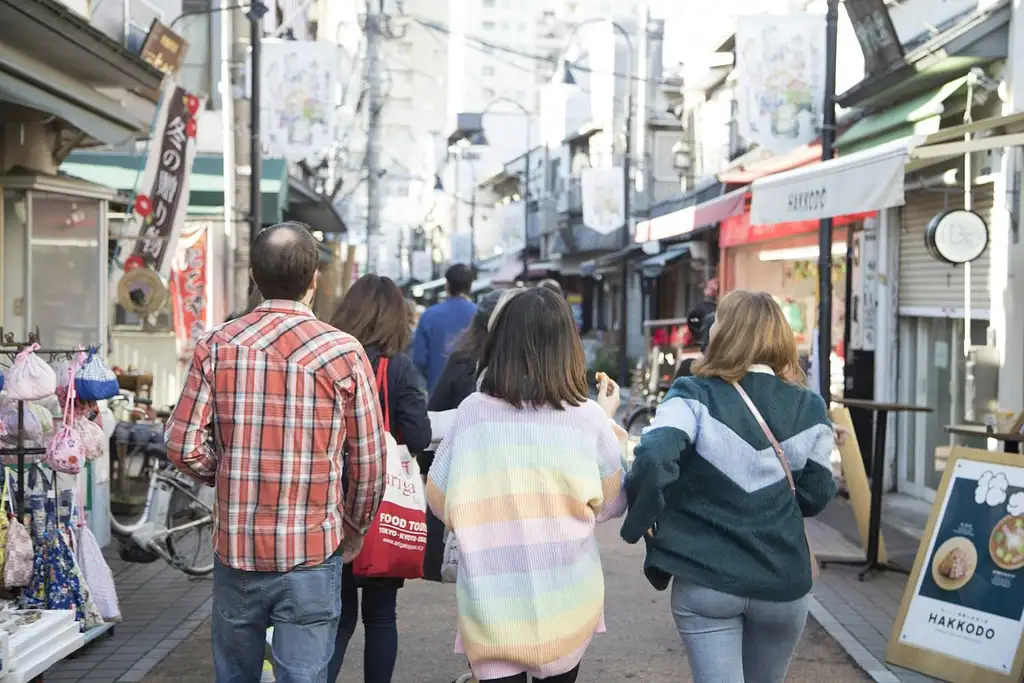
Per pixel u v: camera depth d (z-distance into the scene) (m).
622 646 6.46
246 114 14.16
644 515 3.49
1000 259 9.48
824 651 6.41
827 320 10.30
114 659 6.07
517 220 37.22
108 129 8.89
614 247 32.88
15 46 8.30
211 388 3.65
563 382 3.53
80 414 5.75
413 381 4.86
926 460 11.66
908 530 10.15
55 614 4.64
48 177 8.95
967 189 9.08
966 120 9.95
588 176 26.56
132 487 8.89
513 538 3.44
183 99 10.33
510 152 63.94
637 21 35.91
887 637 6.64
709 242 22.78
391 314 4.88
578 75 46.53
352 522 3.93
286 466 3.62
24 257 8.82
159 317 14.69
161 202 10.20
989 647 5.65
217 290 15.46
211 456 3.70
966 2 10.91
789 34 11.66
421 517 4.52
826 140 10.34
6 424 5.59
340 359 3.70
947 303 10.91
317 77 14.26
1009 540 5.77
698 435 3.67
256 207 13.01
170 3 13.86
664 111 34.00
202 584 7.90
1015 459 5.90
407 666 6.02
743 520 3.67
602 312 38.72
